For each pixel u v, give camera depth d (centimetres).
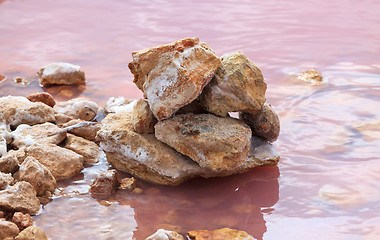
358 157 243
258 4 380
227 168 229
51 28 342
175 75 226
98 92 283
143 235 215
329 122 260
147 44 322
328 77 290
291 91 280
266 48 316
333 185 232
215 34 331
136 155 233
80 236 214
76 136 249
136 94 281
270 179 236
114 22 348
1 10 368
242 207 226
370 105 269
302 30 335
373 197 227
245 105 233
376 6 373
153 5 378
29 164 227
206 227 218
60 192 230
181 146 229
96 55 313
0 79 290
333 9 367
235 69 232
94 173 238
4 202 216
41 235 211
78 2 386
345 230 216
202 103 235
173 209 225
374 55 308
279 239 214
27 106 254
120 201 227
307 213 223
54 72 285
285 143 251
